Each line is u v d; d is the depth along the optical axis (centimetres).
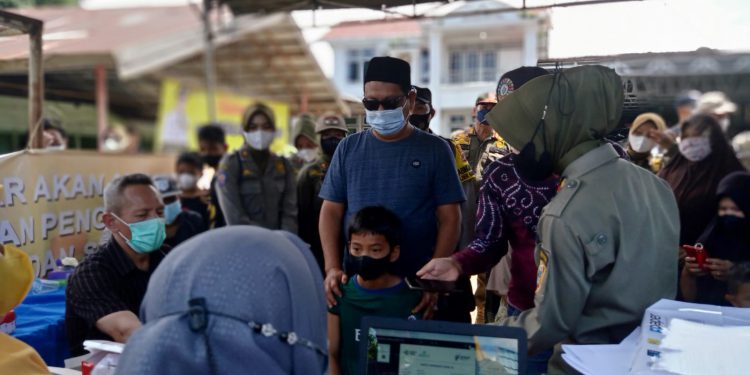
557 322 167
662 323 161
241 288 105
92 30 699
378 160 257
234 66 868
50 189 390
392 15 597
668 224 174
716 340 152
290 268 111
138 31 705
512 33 2194
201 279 106
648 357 151
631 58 374
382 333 162
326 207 268
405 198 252
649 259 168
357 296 225
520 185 215
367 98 244
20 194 364
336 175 267
